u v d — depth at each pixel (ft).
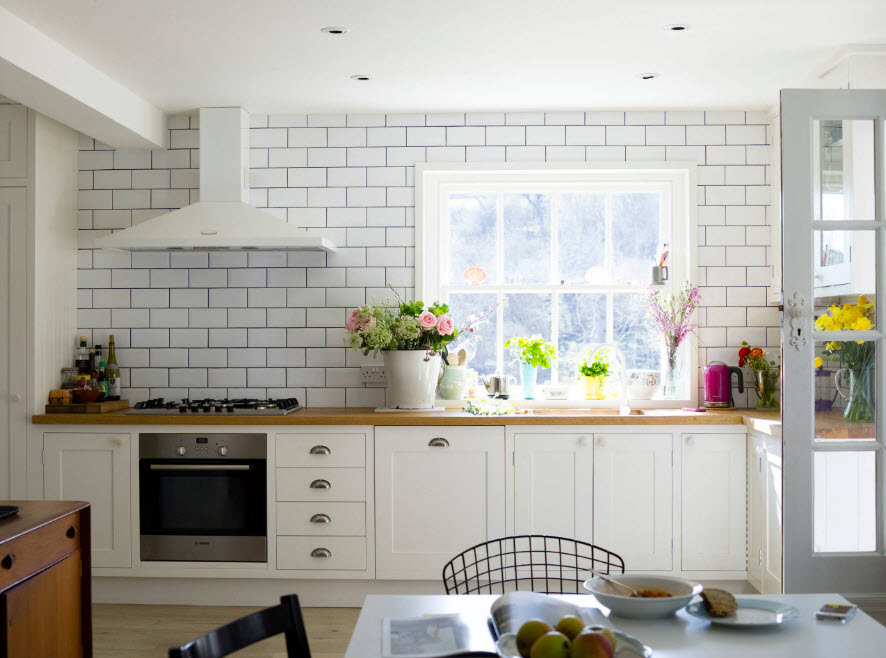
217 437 14.11
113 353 15.90
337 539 14.05
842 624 5.87
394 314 15.87
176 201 16.07
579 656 4.54
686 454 13.98
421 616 6.08
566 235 16.51
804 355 12.00
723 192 15.94
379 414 14.25
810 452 11.98
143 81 13.89
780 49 12.42
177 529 14.20
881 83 12.39
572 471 13.98
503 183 16.44
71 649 8.98
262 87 14.29
